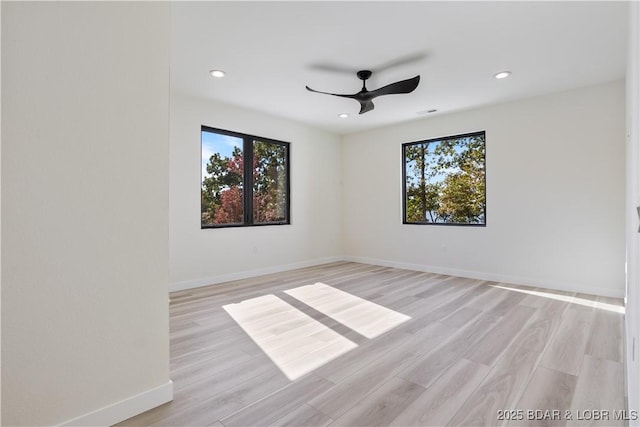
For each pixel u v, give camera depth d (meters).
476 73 3.38
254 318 2.95
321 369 2.03
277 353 2.25
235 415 1.58
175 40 2.71
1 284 1.24
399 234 5.49
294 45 2.81
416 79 2.98
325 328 2.71
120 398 1.53
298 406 1.65
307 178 5.63
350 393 1.76
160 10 1.66
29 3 1.29
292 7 2.27
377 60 3.09
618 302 3.38
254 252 4.84
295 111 4.76
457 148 4.93
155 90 1.64
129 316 1.57
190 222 4.14
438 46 2.83
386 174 5.65
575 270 3.83
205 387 1.83
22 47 1.27
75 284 1.41
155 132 1.64
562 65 3.19
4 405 1.25
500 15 2.36
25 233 1.29
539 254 4.09
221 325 2.78
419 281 4.44
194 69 3.29
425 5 2.25
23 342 1.29
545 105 4.02
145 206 1.61
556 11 2.31
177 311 3.16
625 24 2.47
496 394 1.74
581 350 2.25
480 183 4.70
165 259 1.69
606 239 3.63
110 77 1.50
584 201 3.76
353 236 6.15
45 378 1.34
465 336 2.52
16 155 1.26
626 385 1.80
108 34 1.49
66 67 1.38
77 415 1.41
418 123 5.22
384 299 3.56
